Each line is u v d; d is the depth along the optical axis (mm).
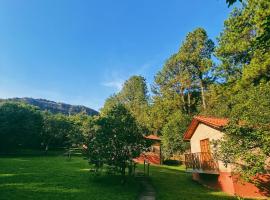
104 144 23312
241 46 34219
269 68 28703
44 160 40906
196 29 57625
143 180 25672
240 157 15336
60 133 58688
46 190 19062
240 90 31094
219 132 21938
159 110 60656
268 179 19141
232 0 7887
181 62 59906
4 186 19688
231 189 19969
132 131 23953
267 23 9062
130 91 89938
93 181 23438
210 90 51750
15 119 56031
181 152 43375
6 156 47188
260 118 14977
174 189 22062
